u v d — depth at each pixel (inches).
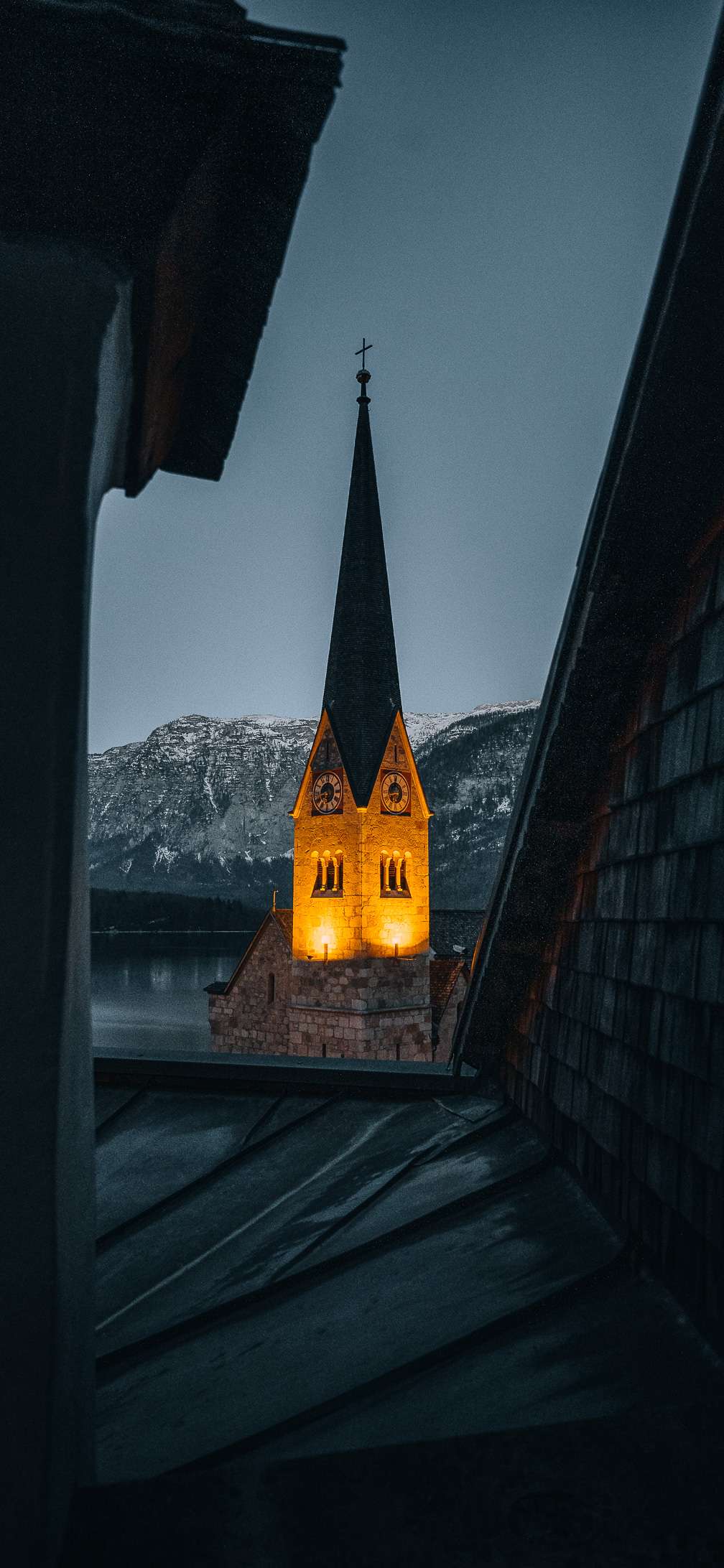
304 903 2206.0
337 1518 92.6
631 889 178.9
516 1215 204.2
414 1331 163.9
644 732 175.6
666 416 133.0
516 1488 97.7
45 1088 81.7
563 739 190.4
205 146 97.3
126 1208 240.4
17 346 88.2
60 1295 81.0
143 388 109.7
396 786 2186.3
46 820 84.1
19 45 93.7
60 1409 82.0
